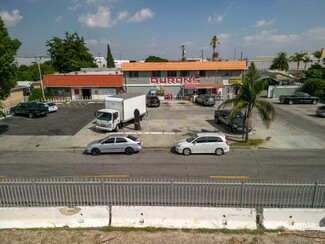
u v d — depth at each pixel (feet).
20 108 89.76
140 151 53.78
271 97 135.44
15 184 29.84
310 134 64.90
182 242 23.84
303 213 26.08
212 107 107.65
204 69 128.26
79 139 62.90
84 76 136.36
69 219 26.81
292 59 290.15
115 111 68.23
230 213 26.25
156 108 106.42
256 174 40.55
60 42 200.34
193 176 39.75
